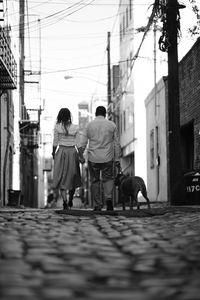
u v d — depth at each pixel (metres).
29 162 45.47
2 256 5.61
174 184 13.80
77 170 11.91
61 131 11.77
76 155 11.84
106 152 11.65
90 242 6.63
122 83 39.56
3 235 7.11
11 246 6.18
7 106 27.11
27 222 8.85
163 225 8.47
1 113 25.02
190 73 19.28
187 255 5.74
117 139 11.88
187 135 21.38
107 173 11.77
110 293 4.12
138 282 4.56
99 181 11.84
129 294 4.09
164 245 6.40
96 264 5.26
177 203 13.74
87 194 51.47
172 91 13.84
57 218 9.66
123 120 38.56
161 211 10.92
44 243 6.46
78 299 3.90
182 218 9.41
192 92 19.08
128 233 7.54
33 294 4.03
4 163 26.20
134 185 13.15
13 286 4.28
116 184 13.96
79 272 4.89
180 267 5.18
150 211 10.96
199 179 13.55
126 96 36.84
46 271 4.91
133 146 33.81
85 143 11.81
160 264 5.32
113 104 44.56
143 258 5.61
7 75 21.66
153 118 27.22
